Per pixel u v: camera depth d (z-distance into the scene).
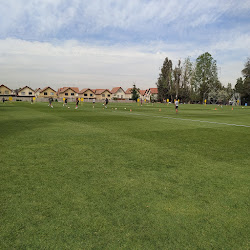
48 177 4.40
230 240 2.53
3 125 12.39
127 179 4.36
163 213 3.09
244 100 74.94
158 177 4.50
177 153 6.49
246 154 6.46
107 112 25.31
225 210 3.21
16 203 3.31
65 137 8.85
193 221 2.90
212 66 76.81
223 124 14.31
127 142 8.00
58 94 106.12
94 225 2.77
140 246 2.40
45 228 2.70
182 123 14.68
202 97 80.62
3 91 91.94
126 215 3.02
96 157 5.91
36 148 6.88
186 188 3.97
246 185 4.16
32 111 24.97
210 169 5.06
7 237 2.52
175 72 84.00
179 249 2.36
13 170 4.79
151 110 31.16
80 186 3.98
